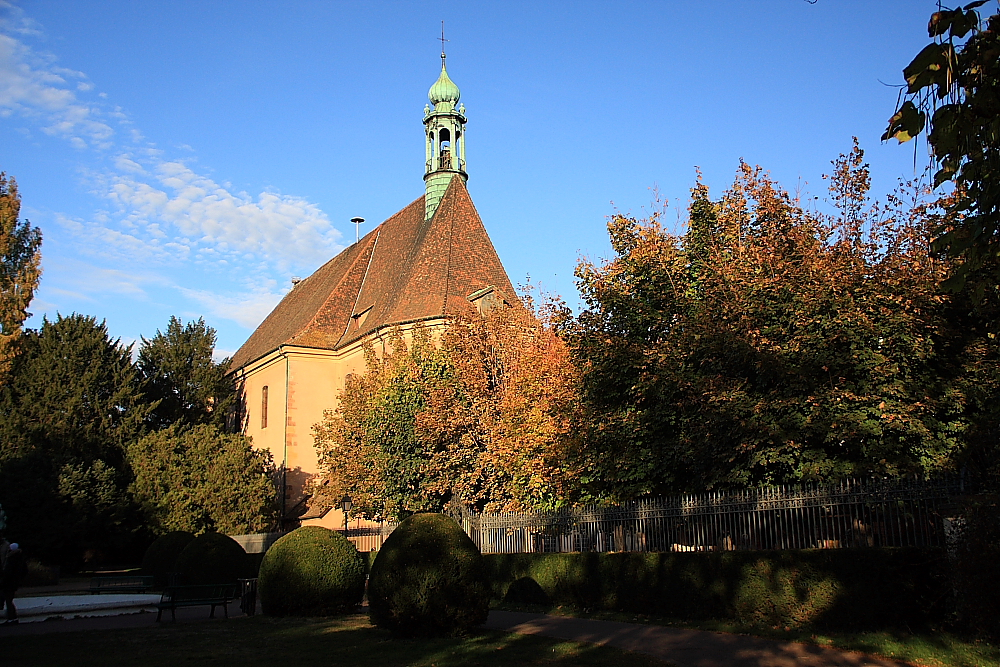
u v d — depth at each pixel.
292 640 14.16
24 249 44.19
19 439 39.78
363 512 28.98
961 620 11.43
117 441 42.78
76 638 15.02
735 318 16.95
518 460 22.22
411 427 26.16
